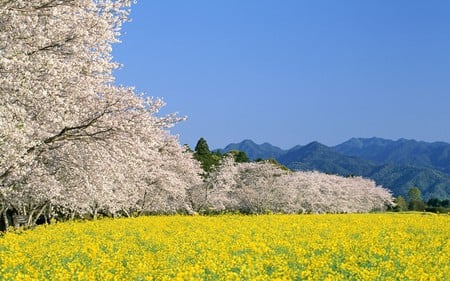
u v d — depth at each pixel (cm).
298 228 2077
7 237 1703
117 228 2088
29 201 2548
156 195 3878
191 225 2197
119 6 1909
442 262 1331
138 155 2069
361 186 7194
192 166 4228
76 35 1805
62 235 1866
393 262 1267
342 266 1181
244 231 1950
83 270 1155
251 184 5428
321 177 6325
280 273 1130
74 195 2316
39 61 1645
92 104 1936
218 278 1125
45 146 1891
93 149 1991
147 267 1176
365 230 2047
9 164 1695
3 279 1086
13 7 1627
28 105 1742
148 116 2022
